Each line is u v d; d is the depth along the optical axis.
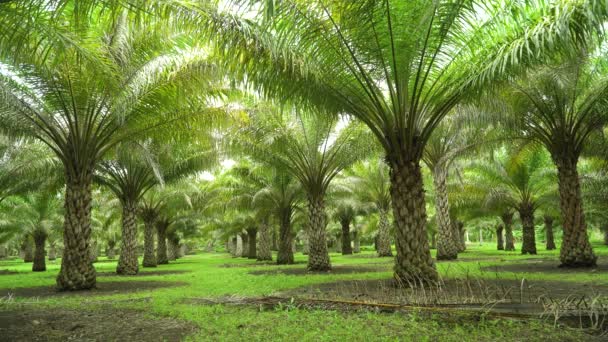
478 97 8.92
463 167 23.97
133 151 13.70
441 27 7.69
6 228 27.81
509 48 7.36
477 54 8.73
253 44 7.28
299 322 5.78
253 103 15.35
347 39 8.05
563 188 13.87
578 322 5.29
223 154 17.23
